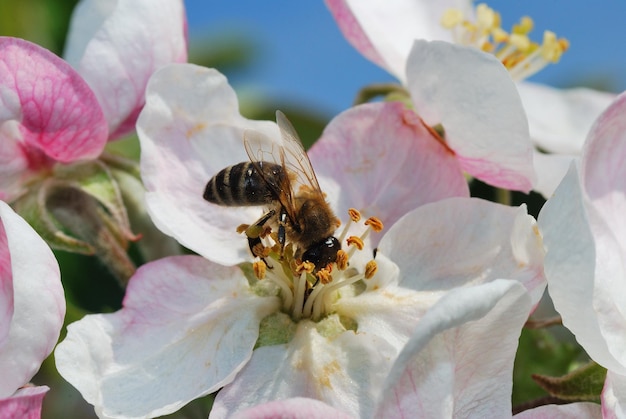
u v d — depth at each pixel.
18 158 0.20
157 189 0.19
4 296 0.19
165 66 0.19
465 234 0.19
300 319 0.19
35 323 0.18
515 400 0.21
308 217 0.19
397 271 0.19
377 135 0.20
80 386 0.18
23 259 0.18
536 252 0.19
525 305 0.18
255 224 0.19
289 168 0.19
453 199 0.19
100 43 0.20
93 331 0.18
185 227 0.19
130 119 0.20
